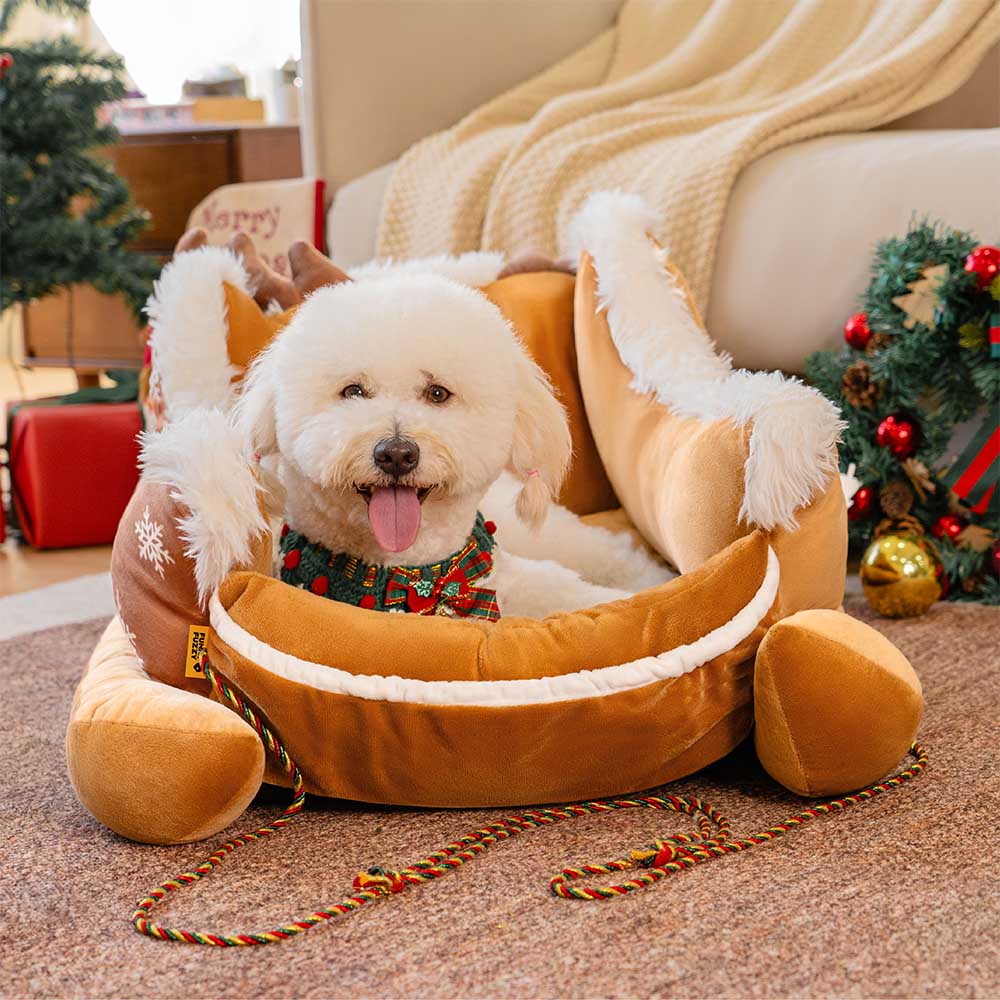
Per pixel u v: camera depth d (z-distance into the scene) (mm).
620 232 1781
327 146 3174
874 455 2000
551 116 2691
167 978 914
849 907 988
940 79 2486
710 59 2875
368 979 901
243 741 1092
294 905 1025
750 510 1272
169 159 3518
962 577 1991
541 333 1864
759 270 2254
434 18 3143
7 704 1612
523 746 1150
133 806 1104
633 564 1663
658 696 1162
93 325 3590
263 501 1271
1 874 1099
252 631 1156
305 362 1240
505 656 1146
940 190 2043
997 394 1902
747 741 1339
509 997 871
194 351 1608
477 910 1002
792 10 2826
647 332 1690
